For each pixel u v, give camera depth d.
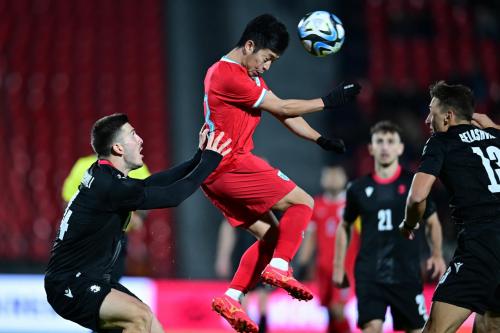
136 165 19.80
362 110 60.94
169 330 35.03
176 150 57.12
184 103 62.03
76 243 19.02
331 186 32.75
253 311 34.84
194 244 48.66
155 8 71.06
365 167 55.66
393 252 24.78
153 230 48.44
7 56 63.69
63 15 68.75
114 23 68.88
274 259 18.70
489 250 18.33
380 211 25.03
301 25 18.78
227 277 36.66
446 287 18.50
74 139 56.34
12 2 69.06
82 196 19.05
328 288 32.28
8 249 45.81
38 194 51.00
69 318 19.19
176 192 18.17
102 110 59.91
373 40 69.31
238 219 19.81
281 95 64.12
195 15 72.38
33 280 34.69
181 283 35.69
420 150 57.25
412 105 62.19
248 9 73.44
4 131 56.25
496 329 19.25
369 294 24.80
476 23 71.56
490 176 18.81
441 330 18.41
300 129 18.72
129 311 18.67
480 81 65.44
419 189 18.48
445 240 41.16
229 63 18.48
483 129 19.66
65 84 61.66
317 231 32.66
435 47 68.75
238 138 18.75
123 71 64.19
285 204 19.03
